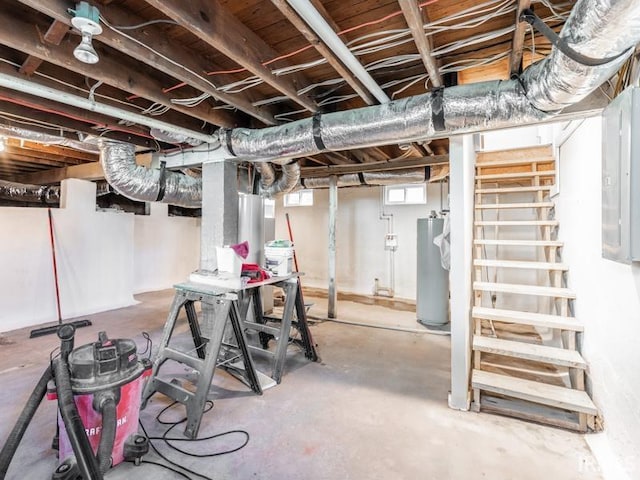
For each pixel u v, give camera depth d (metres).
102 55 1.92
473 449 1.92
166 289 7.02
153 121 2.54
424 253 4.48
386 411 2.32
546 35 1.32
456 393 2.37
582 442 1.98
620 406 1.75
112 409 1.53
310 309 5.31
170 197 3.76
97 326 4.24
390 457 1.85
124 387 1.72
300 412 2.30
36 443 1.92
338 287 6.72
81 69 1.83
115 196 6.87
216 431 2.07
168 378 2.79
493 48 1.99
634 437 1.60
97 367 1.58
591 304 2.23
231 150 2.92
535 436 2.04
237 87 2.34
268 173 4.04
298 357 3.34
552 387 2.27
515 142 4.83
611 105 1.57
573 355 2.33
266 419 2.21
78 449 1.32
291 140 2.56
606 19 0.98
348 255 6.62
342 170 4.63
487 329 3.94
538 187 3.38
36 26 1.63
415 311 5.24
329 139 2.41
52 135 3.05
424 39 1.60
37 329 4.02
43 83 2.04
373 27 1.77
